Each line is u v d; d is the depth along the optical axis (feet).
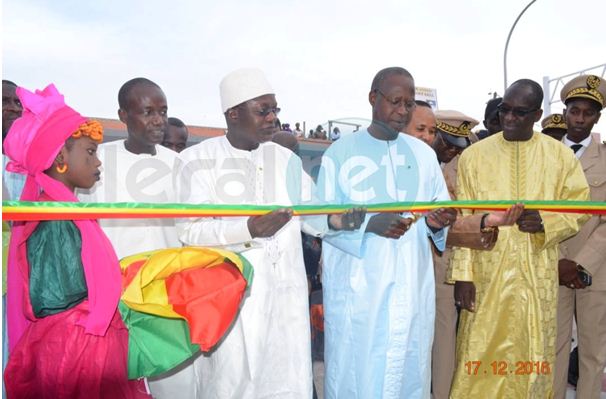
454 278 9.79
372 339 8.39
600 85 11.47
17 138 6.01
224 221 7.77
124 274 6.93
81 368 6.11
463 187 10.35
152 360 6.79
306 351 8.39
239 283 6.75
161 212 6.55
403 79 8.74
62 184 6.25
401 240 8.72
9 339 6.48
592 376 10.85
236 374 7.89
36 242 5.96
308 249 11.64
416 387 8.74
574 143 11.84
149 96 8.46
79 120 6.22
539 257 9.68
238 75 8.09
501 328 9.65
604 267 10.69
